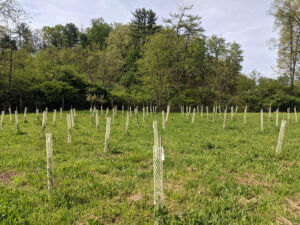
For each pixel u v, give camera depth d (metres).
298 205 4.62
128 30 60.44
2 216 3.76
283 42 40.19
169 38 40.50
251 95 47.38
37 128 13.58
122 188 5.20
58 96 35.19
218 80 47.69
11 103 32.16
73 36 75.12
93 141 10.22
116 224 3.83
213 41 51.25
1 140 9.77
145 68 38.41
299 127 15.52
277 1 38.28
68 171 6.19
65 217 3.91
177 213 4.11
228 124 17.11
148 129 14.24
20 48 36.19
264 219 3.96
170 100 40.31
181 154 8.39
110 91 45.53
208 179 5.76
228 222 3.89
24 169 6.25
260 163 7.14
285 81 50.94
